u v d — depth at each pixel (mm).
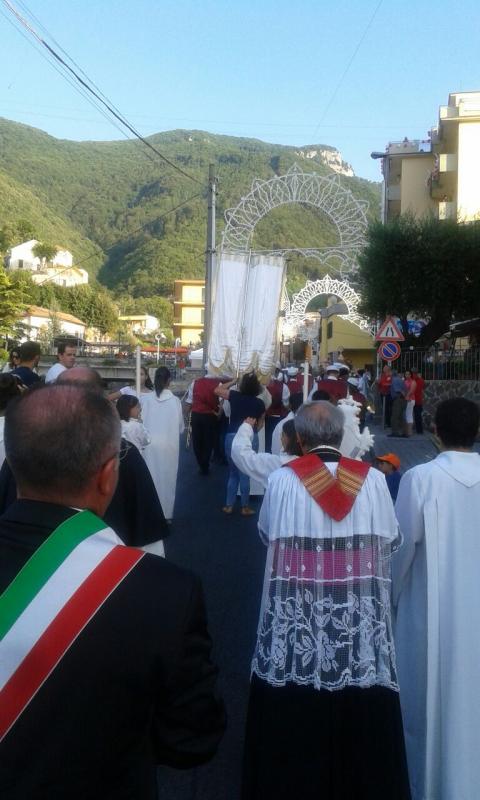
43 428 1806
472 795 3361
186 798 3777
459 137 31734
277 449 6562
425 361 24031
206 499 10625
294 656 3121
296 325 39094
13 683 1577
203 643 1759
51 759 1553
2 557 1699
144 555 1770
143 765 1691
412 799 3541
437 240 23906
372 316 26094
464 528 3553
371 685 3098
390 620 3270
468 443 3693
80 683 1596
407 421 19953
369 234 24422
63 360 7965
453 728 3414
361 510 3211
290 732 3076
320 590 3148
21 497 1849
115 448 1916
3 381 4578
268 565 3299
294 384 12484
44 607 1631
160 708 1715
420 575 3646
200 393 12211
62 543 1703
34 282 66062
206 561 7551
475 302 24250
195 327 79562
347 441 4895
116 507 3809
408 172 37812
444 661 3492
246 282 13188
